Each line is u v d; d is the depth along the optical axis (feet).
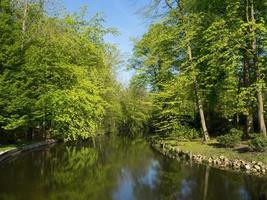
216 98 114.42
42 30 120.88
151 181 61.46
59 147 120.06
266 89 87.76
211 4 97.35
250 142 74.59
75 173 69.51
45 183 59.72
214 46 87.92
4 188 55.67
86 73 138.51
